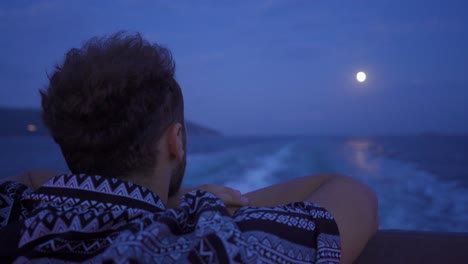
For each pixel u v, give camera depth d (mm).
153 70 709
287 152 28969
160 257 612
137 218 686
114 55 713
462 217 8492
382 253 1168
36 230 646
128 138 690
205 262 609
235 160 22859
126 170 716
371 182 14102
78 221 651
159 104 708
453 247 1133
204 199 719
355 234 783
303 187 1069
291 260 658
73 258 670
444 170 19109
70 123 681
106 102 670
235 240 615
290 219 695
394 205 9758
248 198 1089
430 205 9758
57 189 709
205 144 53562
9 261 667
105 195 691
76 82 676
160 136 717
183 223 668
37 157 27188
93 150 694
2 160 24438
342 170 18156
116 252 583
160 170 740
